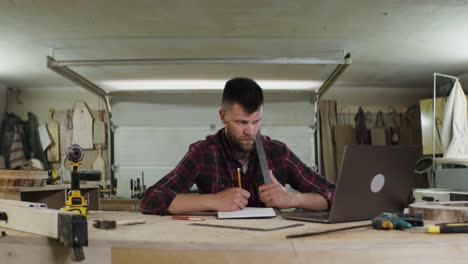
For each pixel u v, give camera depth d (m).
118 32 4.00
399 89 6.92
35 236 1.00
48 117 6.51
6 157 6.20
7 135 6.25
